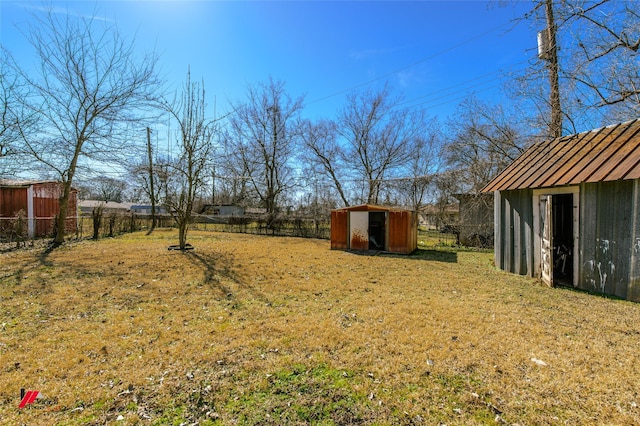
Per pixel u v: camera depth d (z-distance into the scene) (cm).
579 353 304
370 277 655
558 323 383
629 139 525
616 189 494
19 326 366
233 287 561
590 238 536
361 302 475
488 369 275
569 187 573
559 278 650
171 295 505
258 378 261
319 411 220
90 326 370
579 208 555
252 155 2383
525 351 308
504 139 1127
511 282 611
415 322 386
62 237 1115
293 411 220
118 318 397
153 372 268
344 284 592
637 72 558
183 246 1027
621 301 473
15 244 1051
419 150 2177
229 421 210
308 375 265
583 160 564
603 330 361
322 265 794
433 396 237
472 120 1291
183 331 358
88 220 1588
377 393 241
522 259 682
